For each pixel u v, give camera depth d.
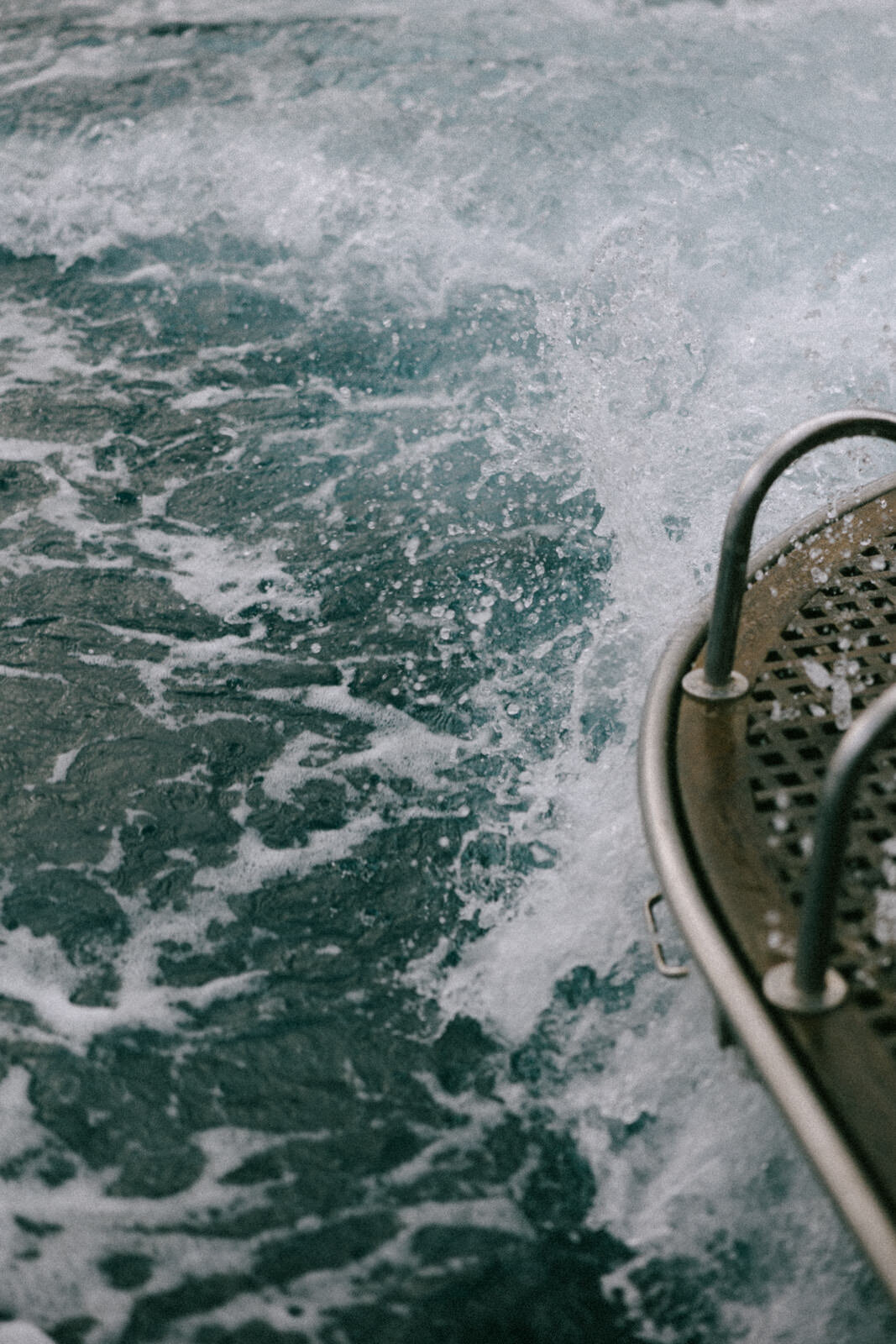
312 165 6.29
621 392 4.37
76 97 7.34
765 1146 2.13
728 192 5.65
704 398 4.32
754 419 4.21
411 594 3.64
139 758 3.07
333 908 2.65
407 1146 2.17
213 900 2.68
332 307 5.32
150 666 3.40
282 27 8.40
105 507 4.11
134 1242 2.02
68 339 5.23
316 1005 2.44
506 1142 2.18
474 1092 2.27
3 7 9.43
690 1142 2.16
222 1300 1.94
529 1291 1.95
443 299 5.28
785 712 2.20
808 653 2.35
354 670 3.36
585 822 2.81
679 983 2.42
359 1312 1.92
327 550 3.86
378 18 8.43
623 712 3.12
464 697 3.24
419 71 7.36
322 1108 2.24
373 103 6.92
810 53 7.25
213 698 3.27
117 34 8.52
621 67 7.20
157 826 2.88
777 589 2.52
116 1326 1.90
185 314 5.36
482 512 3.99
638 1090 2.25
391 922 2.61
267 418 4.59
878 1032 1.60
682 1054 2.29
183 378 4.89
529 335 4.99
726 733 2.15
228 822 2.88
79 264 5.84
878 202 5.52
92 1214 2.07
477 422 4.48
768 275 5.04
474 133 6.45
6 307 5.53
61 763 3.07
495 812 2.87
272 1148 2.17
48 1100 2.26
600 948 2.51
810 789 2.02
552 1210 2.07
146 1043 2.37
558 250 5.48
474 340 4.99
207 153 6.53
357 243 5.74
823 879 1.54
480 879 2.70
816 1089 1.52
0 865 2.79
